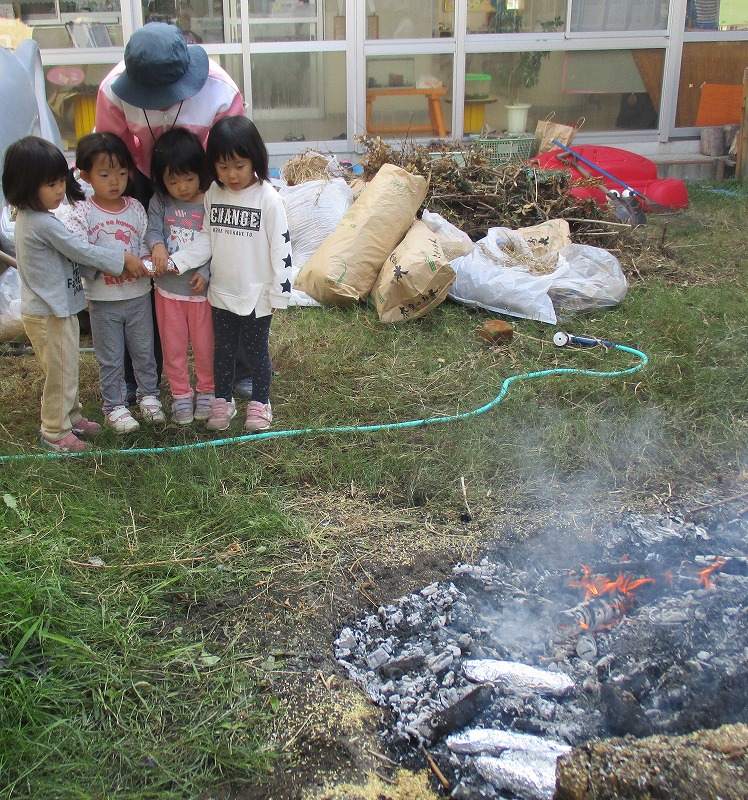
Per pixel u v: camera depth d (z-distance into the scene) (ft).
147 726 7.59
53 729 7.47
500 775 7.08
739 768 6.33
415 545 10.40
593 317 17.81
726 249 22.79
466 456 12.22
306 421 13.44
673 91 31.78
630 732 7.41
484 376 15.10
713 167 32.40
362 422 13.53
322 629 8.96
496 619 9.11
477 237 21.52
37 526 10.28
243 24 28.86
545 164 24.99
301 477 11.84
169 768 7.20
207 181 12.09
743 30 31.45
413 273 17.13
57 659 8.18
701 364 15.39
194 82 11.64
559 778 6.59
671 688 7.83
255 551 10.11
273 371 15.29
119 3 28.12
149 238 12.34
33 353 16.24
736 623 8.50
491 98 31.19
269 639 8.75
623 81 31.63
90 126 29.35
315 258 18.51
